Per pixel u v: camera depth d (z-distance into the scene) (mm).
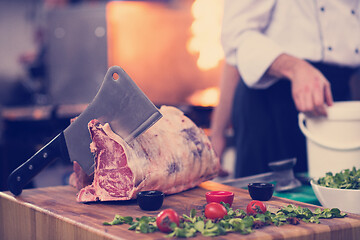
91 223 1226
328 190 1435
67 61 4543
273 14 2174
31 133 4258
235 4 2135
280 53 2008
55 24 4523
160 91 4672
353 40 2209
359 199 1396
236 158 2426
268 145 2289
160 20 4578
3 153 4082
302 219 1238
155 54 4621
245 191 1663
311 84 1859
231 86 2594
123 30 4547
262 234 1109
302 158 2289
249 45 2074
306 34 2143
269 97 2264
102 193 1473
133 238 1081
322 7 2141
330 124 1811
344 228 1194
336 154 1804
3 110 4617
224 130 2705
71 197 1578
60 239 1312
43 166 1559
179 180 1582
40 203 1485
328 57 2164
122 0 4574
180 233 1075
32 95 6547
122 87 1419
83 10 4457
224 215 1213
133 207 1433
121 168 1455
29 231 1473
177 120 1714
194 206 1450
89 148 1491
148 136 1555
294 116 2252
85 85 4523
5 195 1610
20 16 7582
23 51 7641
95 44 4453
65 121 4277
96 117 1462
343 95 2283
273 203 1468
